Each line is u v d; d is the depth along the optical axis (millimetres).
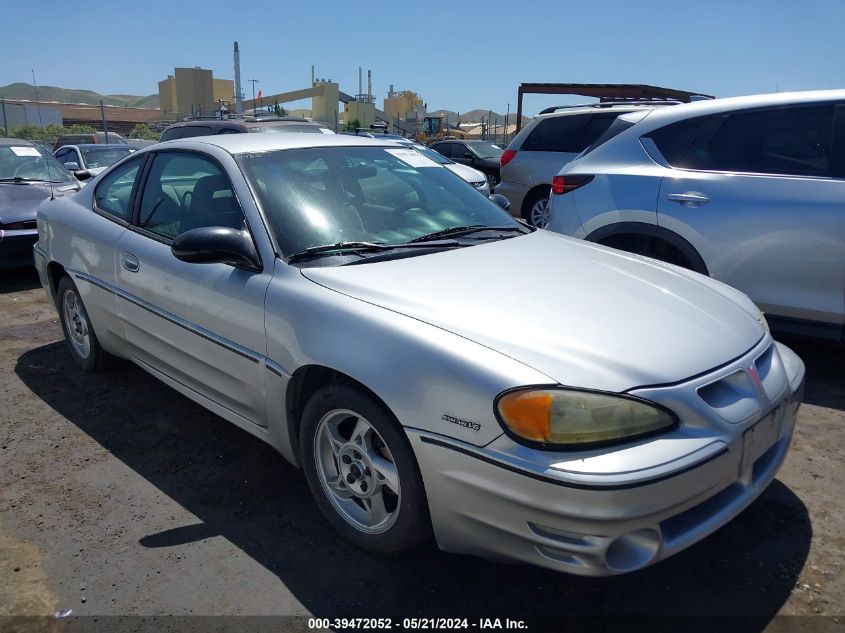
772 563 2641
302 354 2658
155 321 3525
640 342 2355
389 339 2426
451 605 2445
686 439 2174
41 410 4062
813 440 3604
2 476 3330
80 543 2805
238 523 2939
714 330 2561
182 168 3615
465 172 10242
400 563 2668
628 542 2127
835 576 2561
